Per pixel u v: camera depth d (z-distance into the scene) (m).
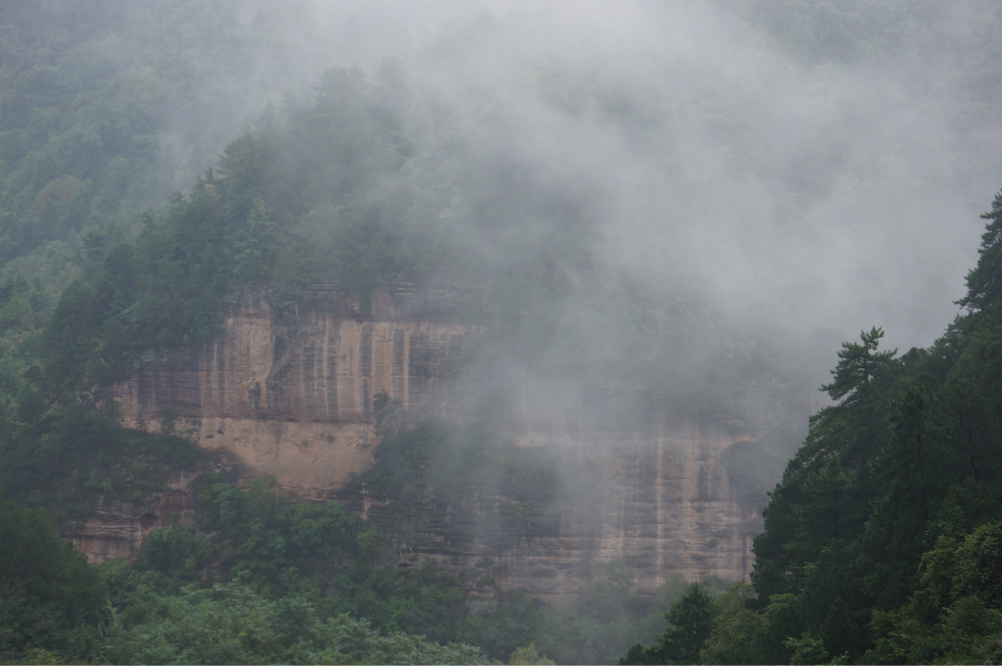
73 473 99.56
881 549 39.69
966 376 43.72
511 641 88.31
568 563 95.62
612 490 96.94
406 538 96.94
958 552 34.66
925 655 33.12
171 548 94.94
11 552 58.09
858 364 50.91
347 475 101.69
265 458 103.50
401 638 73.81
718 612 49.16
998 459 39.94
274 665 62.22
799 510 47.38
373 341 103.31
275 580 94.31
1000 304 48.91
